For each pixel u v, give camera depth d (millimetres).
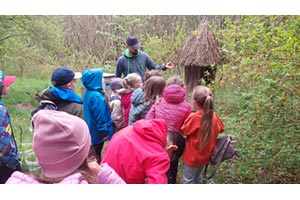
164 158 2109
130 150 2121
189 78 5016
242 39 3656
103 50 11836
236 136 3674
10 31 9281
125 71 5031
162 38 9078
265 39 3377
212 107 3070
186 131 3135
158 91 3391
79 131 1542
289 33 3219
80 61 11219
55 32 9977
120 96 4012
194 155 3186
